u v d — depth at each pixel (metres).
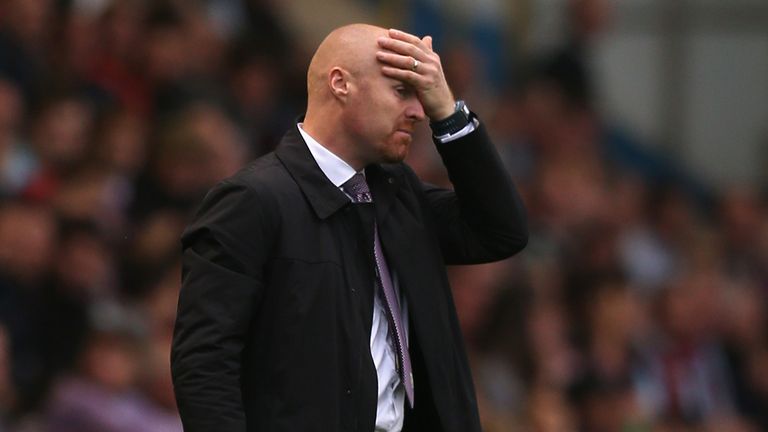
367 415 13.44
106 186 26.80
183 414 13.04
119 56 30.72
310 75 14.02
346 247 13.69
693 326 37.94
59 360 23.36
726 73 48.03
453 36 42.72
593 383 32.34
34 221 24.12
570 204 37.59
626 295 34.91
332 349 13.37
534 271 32.66
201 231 13.34
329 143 13.80
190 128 28.03
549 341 31.11
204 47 32.84
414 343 14.10
